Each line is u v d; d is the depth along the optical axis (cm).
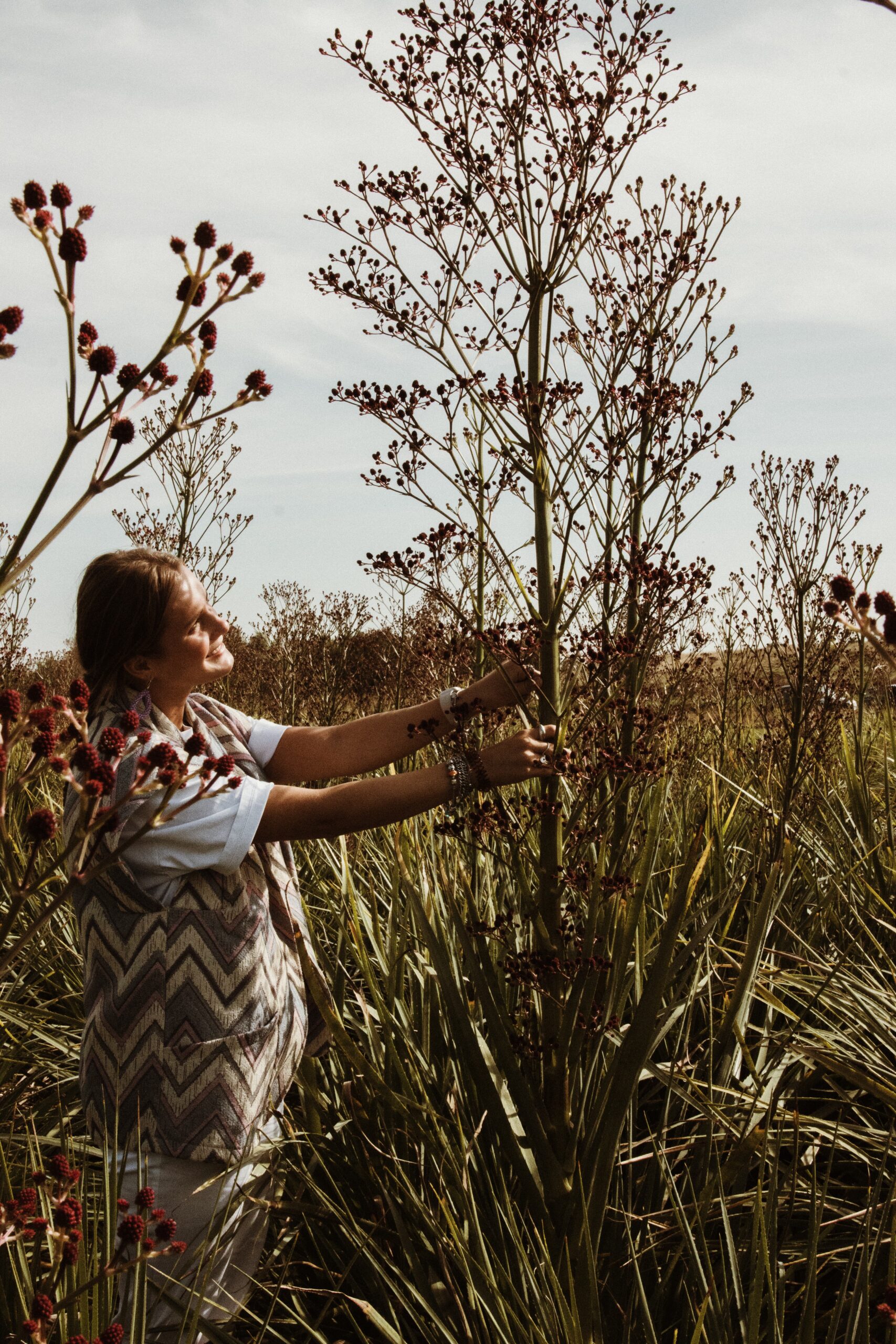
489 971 230
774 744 422
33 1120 264
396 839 300
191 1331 179
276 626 648
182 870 198
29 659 712
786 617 410
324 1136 246
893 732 544
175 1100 198
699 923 326
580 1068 227
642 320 259
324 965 308
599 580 226
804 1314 172
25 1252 201
